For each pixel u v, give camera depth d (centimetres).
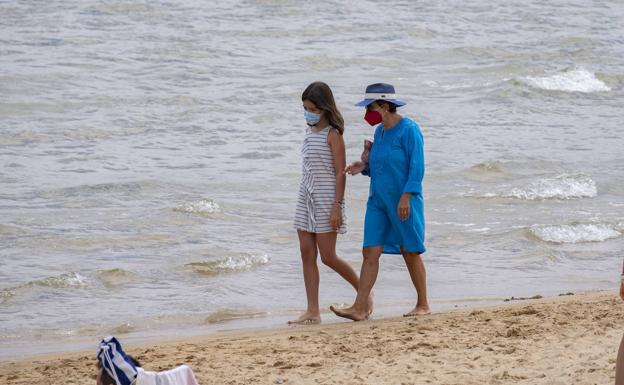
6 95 4975
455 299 2134
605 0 9075
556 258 2577
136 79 5509
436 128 4566
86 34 6606
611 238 2795
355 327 1712
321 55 6391
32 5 7388
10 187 3350
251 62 6150
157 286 2298
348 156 3944
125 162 3800
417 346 1470
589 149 4153
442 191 3378
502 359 1360
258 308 2111
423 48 6844
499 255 2614
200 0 7912
